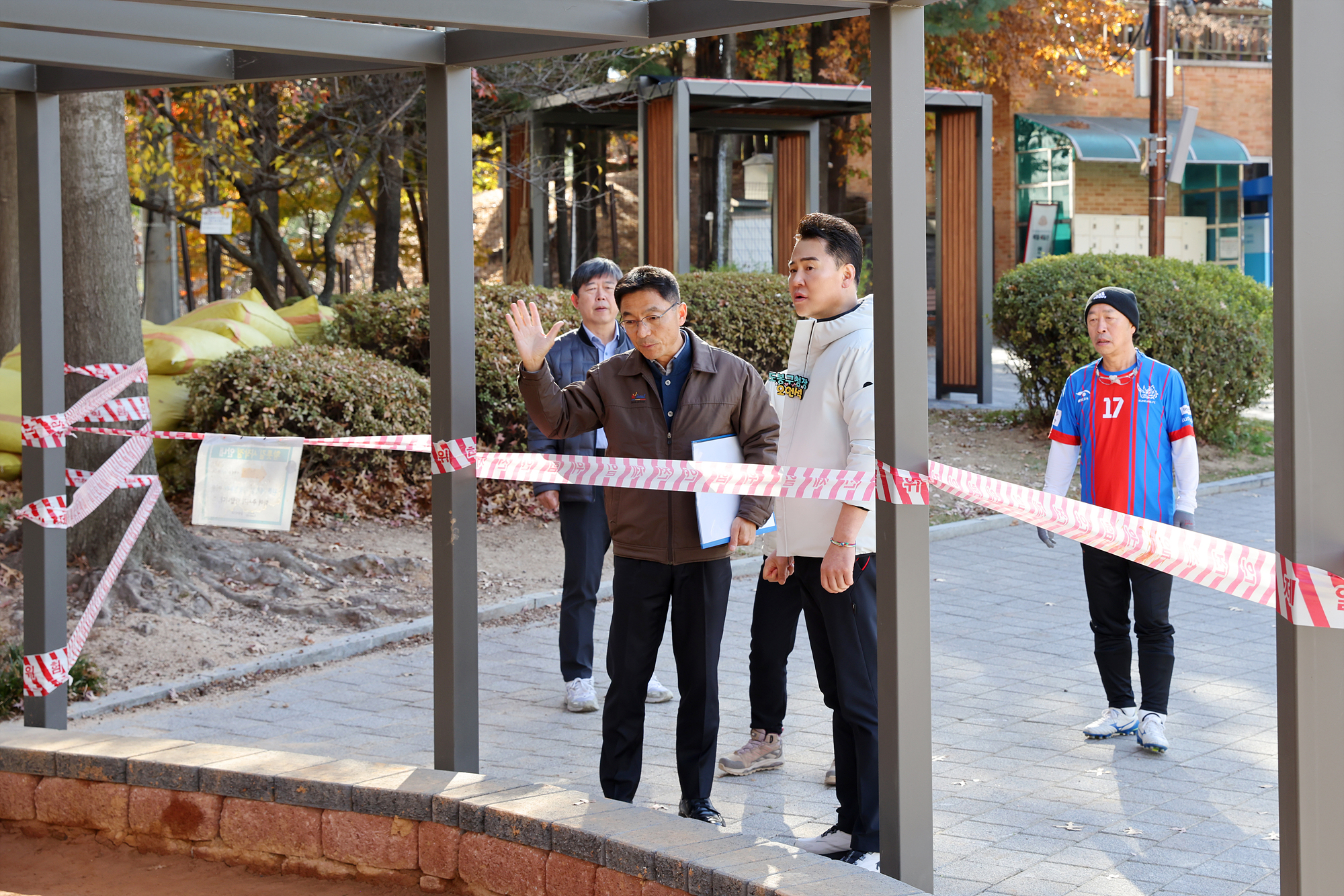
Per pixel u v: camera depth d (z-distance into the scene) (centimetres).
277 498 437
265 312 1155
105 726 570
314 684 639
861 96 1510
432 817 369
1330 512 237
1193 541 301
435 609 405
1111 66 2442
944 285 1628
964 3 2111
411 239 3044
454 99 394
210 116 1579
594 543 586
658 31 364
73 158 774
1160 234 1856
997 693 600
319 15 327
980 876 392
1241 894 377
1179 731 539
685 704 430
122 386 499
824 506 398
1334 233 233
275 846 390
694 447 419
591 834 335
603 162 1881
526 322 414
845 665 395
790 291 401
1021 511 318
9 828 426
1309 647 239
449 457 398
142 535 760
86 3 350
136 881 388
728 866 313
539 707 593
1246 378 1268
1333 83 231
